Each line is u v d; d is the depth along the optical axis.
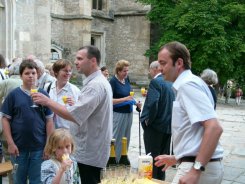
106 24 28.33
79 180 3.62
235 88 23.95
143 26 27.78
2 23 17.09
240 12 20.73
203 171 2.64
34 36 18.94
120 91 6.55
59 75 5.05
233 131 11.52
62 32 25.25
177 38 21.48
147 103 5.23
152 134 5.32
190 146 2.73
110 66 28.84
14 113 4.33
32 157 4.34
